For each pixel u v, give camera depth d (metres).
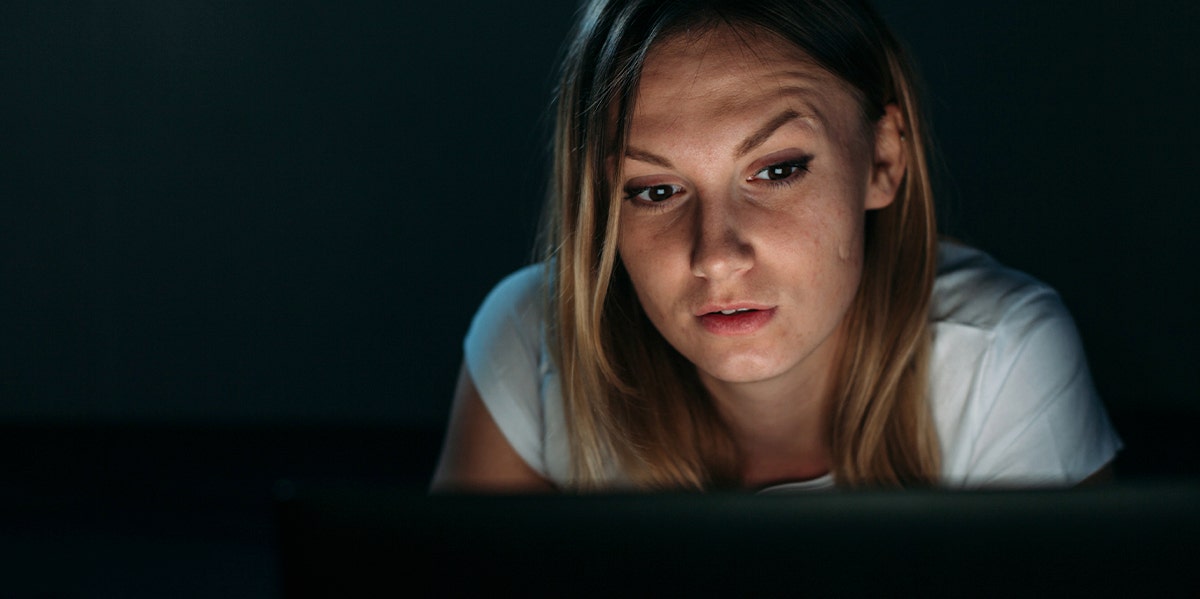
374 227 4.39
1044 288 1.27
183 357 4.46
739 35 0.99
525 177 4.32
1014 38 4.08
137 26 4.29
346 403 4.47
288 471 3.87
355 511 0.58
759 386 1.17
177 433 4.40
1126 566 0.56
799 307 1.03
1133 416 4.19
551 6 4.23
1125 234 4.15
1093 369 4.23
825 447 1.26
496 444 1.33
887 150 1.15
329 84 4.30
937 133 4.15
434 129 4.32
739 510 0.57
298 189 4.37
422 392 4.46
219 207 4.38
